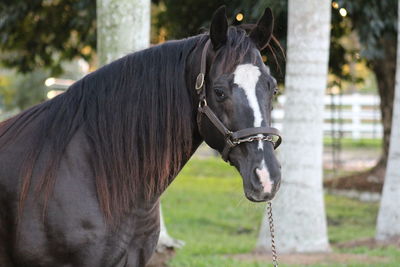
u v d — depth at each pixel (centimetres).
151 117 528
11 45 1936
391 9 1512
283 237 1186
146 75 535
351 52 1706
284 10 1280
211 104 509
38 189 511
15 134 540
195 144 550
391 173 1284
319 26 1156
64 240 506
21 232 512
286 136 1195
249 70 499
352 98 3581
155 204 544
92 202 512
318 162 1196
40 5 1786
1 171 525
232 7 1310
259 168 482
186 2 1595
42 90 3494
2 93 3616
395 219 1275
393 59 1956
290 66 1181
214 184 2159
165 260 1038
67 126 529
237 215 1691
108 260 517
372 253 1167
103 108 533
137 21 960
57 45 1939
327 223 1631
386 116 2034
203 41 537
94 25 1733
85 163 521
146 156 528
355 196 1970
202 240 1363
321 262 1088
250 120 489
